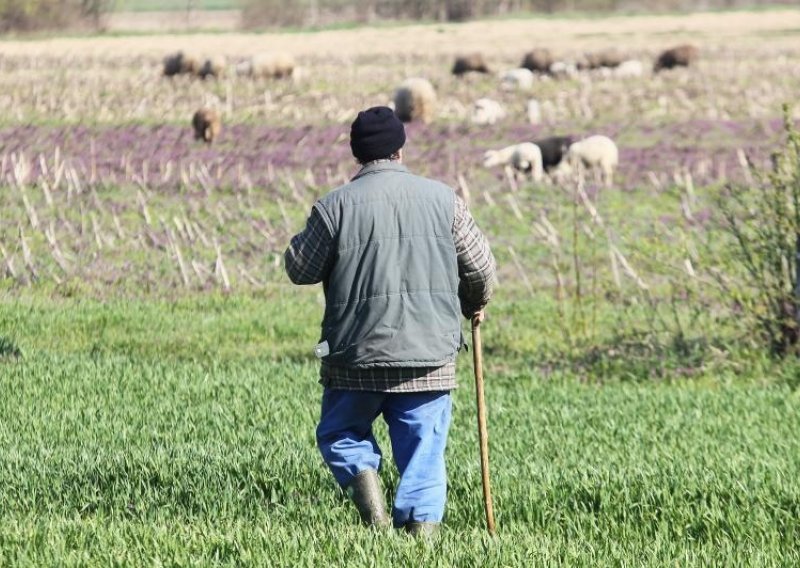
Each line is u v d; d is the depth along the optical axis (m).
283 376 46.72
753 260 56.94
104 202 97.12
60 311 62.69
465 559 21.30
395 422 23.03
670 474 29.83
